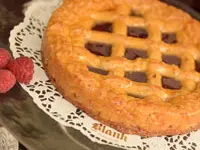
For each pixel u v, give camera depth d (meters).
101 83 0.35
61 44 0.36
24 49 0.38
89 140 0.33
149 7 0.44
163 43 0.40
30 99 0.34
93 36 0.39
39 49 0.38
